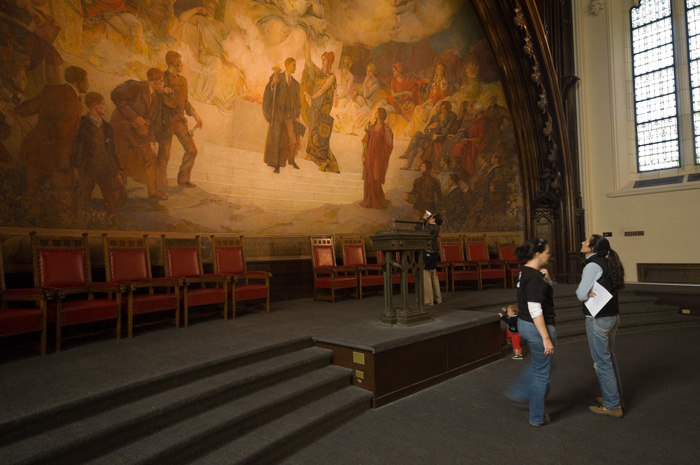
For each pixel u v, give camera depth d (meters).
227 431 3.21
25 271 5.26
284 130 8.43
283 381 4.12
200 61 7.21
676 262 10.60
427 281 7.30
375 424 3.82
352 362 4.46
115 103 6.19
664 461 3.10
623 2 11.87
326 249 8.63
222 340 4.75
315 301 8.22
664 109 11.23
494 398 4.45
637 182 11.54
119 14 6.23
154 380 3.38
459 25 11.09
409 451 3.28
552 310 3.71
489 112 12.00
